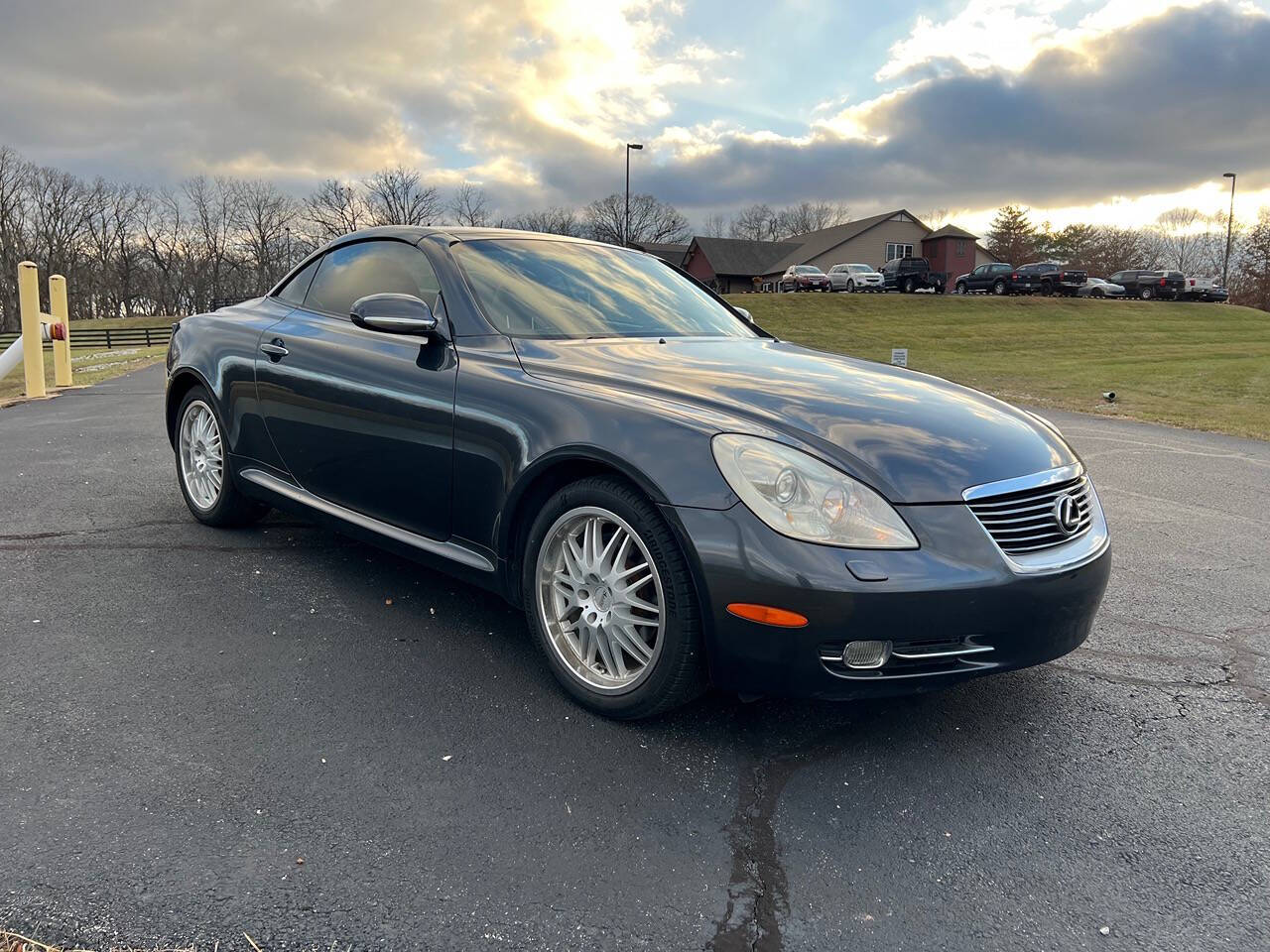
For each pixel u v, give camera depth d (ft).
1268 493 20.58
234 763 7.43
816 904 6.01
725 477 7.46
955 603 7.20
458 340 9.98
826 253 187.11
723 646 7.43
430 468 9.78
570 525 8.64
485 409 9.16
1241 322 116.67
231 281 237.66
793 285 151.02
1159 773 7.94
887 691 7.39
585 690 8.52
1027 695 9.45
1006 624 7.44
